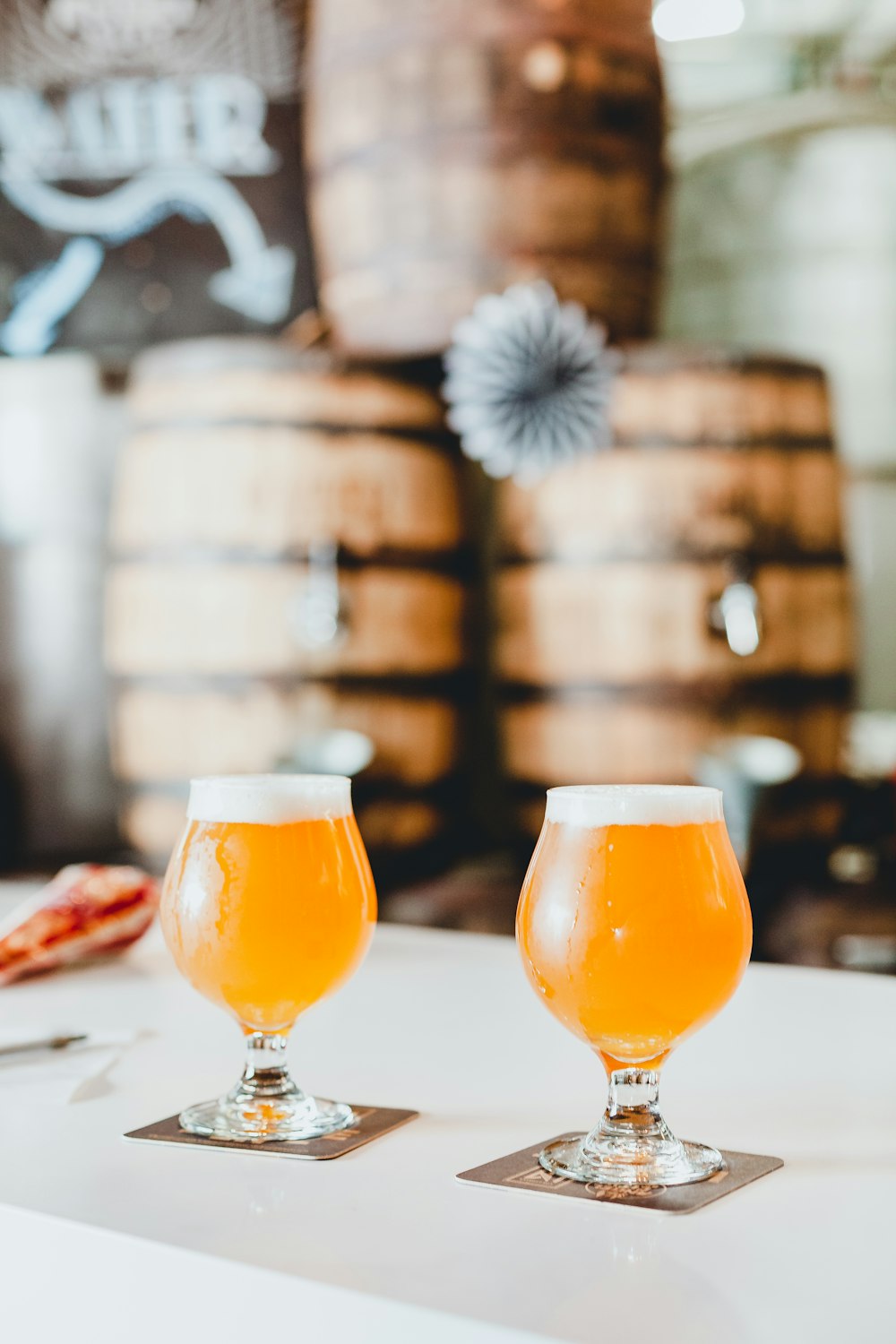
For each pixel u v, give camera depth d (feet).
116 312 9.60
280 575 6.78
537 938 2.08
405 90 7.22
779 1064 2.66
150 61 9.41
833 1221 1.86
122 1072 2.65
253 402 6.84
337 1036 2.91
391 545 6.95
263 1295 1.70
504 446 7.11
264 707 6.81
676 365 6.88
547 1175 2.03
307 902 2.24
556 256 7.22
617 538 6.87
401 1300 1.61
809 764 7.07
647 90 7.43
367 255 7.38
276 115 9.40
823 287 9.38
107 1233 1.84
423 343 7.29
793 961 6.51
